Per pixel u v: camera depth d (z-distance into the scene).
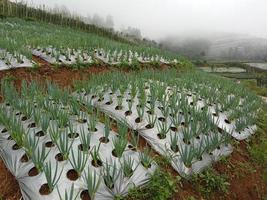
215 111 4.81
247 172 3.72
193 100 5.04
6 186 2.78
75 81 5.99
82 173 2.83
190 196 2.98
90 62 7.86
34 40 8.58
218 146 3.83
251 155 4.16
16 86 5.70
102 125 3.88
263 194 3.56
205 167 3.36
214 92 5.60
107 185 2.72
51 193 2.57
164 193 2.79
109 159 3.11
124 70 8.48
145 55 9.98
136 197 2.73
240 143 4.32
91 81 5.48
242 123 4.41
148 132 3.86
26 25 16.86
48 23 24.75
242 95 6.40
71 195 2.31
